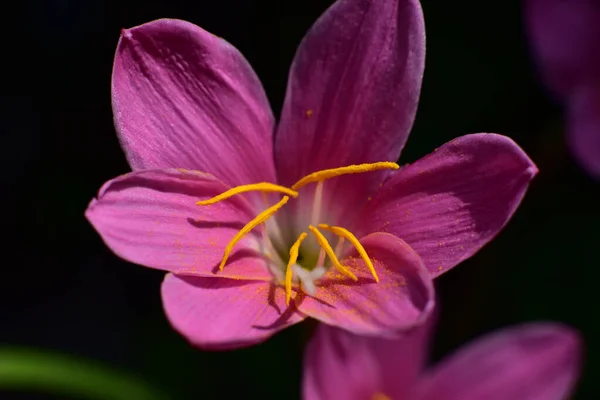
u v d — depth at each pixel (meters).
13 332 0.36
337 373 0.28
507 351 0.30
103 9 0.36
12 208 0.36
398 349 0.29
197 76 0.27
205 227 0.26
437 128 0.36
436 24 0.36
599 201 0.36
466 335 0.35
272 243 0.28
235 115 0.27
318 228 0.28
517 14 0.35
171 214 0.26
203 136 0.27
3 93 0.36
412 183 0.27
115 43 0.36
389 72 0.27
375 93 0.27
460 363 0.29
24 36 0.36
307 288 0.27
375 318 0.25
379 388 0.29
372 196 0.27
